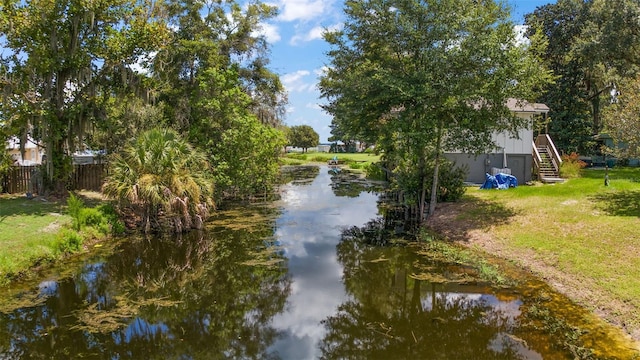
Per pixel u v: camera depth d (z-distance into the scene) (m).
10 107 13.98
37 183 15.73
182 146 14.06
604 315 6.91
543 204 14.44
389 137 15.38
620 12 22.88
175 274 9.78
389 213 17.45
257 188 23.11
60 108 15.46
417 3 13.55
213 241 12.73
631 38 23.14
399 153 15.33
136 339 6.64
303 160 63.38
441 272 9.66
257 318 7.48
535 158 21.92
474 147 14.64
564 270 8.85
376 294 8.57
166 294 8.55
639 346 5.93
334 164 52.47
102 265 10.23
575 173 21.16
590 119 30.39
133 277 9.52
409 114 14.03
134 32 15.97
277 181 29.67
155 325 7.16
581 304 7.46
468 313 7.44
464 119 13.77
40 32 14.40
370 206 19.17
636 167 26.42
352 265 10.44
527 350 6.03
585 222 11.48
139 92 16.94
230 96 18.78
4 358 5.98
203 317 7.52
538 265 9.47
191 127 18.70
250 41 23.86
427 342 6.44
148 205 13.00
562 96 30.02
